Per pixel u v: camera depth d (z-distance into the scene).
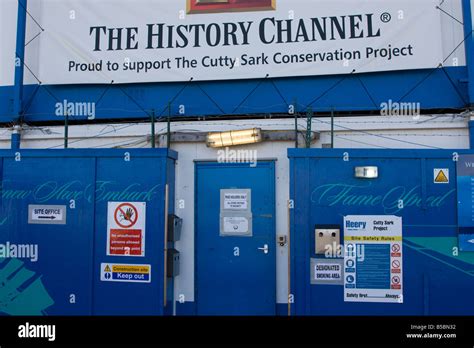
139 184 5.30
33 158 5.47
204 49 6.17
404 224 4.89
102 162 5.38
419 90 5.88
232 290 5.61
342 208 4.96
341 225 4.94
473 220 4.82
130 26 6.30
